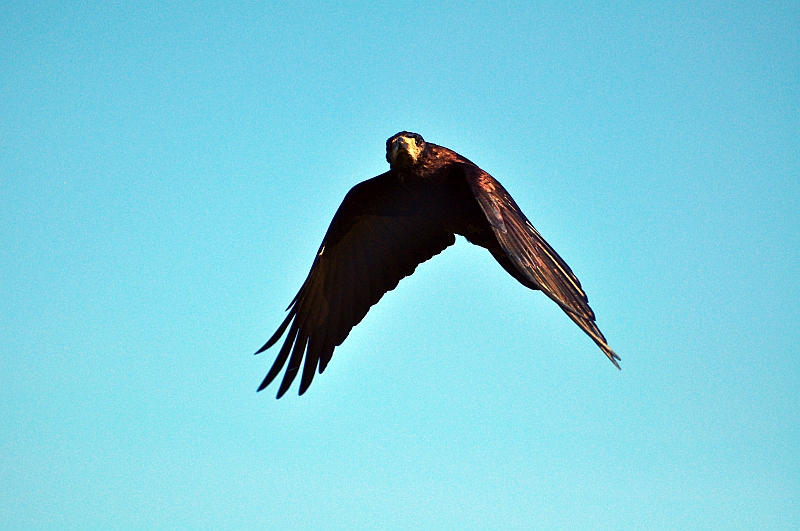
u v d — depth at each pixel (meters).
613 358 11.09
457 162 13.25
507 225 11.92
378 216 14.18
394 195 13.80
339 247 14.43
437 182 13.37
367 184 13.84
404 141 13.13
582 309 11.55
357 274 14.53
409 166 13.27
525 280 13.59
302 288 14.15
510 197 12.53
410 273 14.46
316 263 14.25
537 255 11.80
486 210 11.96
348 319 14.48
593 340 11.12
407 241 14.33
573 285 11.79
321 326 14.39
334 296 14.47
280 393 14.04
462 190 13.39
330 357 14.34
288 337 14.20
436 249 14.34
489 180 12.59
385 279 14.53
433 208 13.76
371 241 14.41
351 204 14.00
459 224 13.84
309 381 14.18
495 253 13.78
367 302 14.54
